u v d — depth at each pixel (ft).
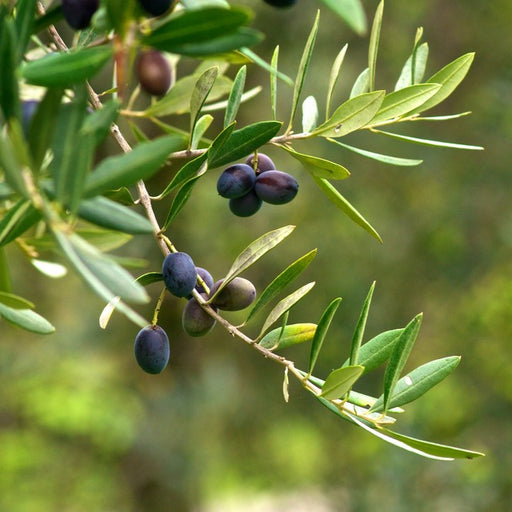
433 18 21.65
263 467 23.59
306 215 21.30
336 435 22.30
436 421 19.71
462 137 21.13
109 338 24.20
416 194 21.03
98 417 23.79
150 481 24.45
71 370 24.66
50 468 25.59
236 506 26.53
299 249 21.33
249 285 4.04
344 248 21.08
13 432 26.08
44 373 24.76
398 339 3.73
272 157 20.79
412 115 4.32
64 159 2.42
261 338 3.97
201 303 3.94
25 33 2.83
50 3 3.95
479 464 18.80
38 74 2.52
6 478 25.17
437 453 3.64
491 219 20.84
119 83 2.93
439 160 20.72
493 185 20.88
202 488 24.72
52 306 23.95
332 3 2.11
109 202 2.78
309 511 23.44
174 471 23.84
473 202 20.81
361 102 4.05
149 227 2.79
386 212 21.01
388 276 20.97
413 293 21.02
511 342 20.35
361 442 21.97
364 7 21.15
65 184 2.39
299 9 20.85
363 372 3.57
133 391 24.63
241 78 3.94
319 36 20.98
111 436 24.13
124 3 2.58
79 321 24.17
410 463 18.01
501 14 21.65
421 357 20.94
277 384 22.91
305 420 22.70
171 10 2.97
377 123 4.23
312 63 20.76
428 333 21.02
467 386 20.40
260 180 4.38
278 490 23.81
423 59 4.44
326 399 3.73
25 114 2.77
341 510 21.35
